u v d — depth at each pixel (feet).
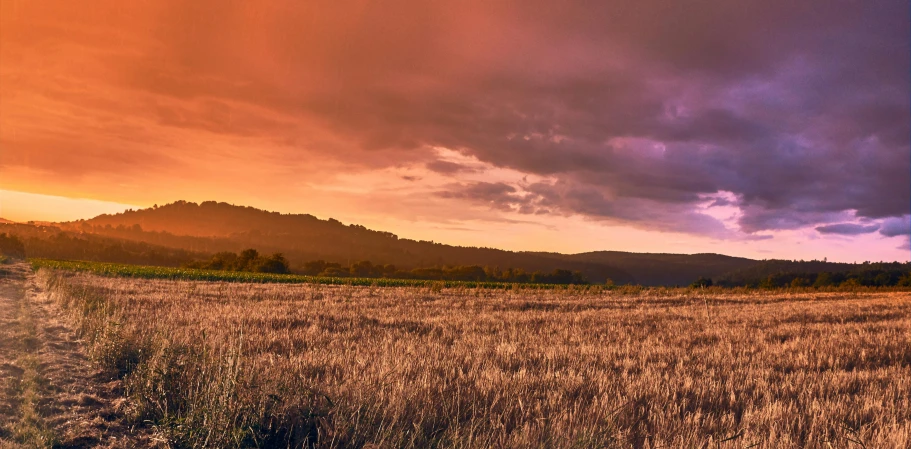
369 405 17.01
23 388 20.90
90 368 25.29
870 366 32.73
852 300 115.24
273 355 27.50
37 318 42.34
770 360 32.89
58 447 15.46
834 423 18.51
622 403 19.67
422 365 25.35
